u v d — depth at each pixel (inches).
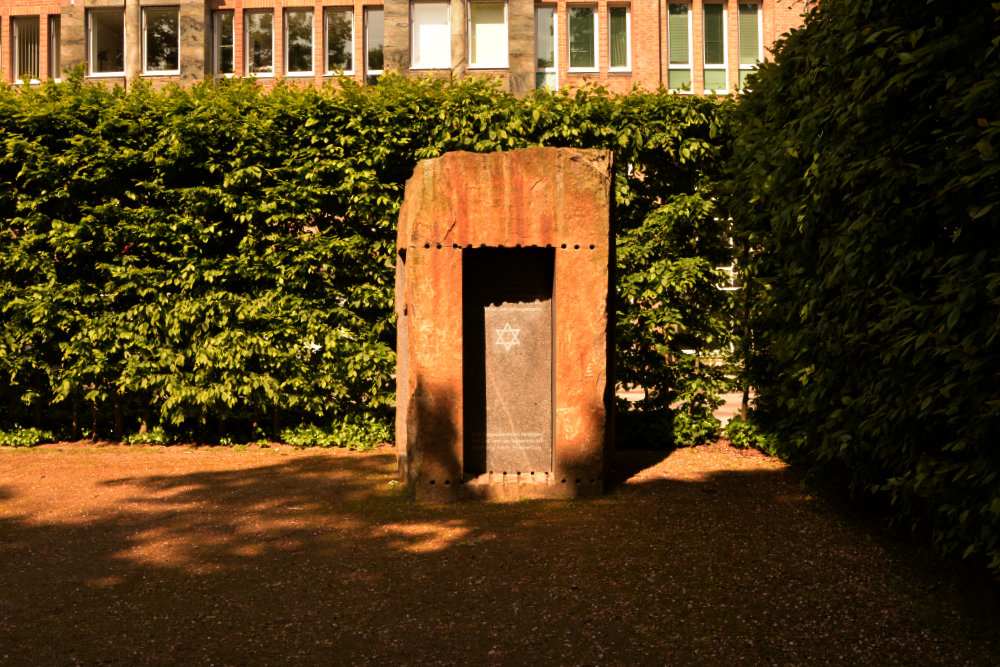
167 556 218.1
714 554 215.3
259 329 388.8
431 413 280.2
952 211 168.9
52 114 383.2
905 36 183.0
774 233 283.0
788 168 256.1
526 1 873.5
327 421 410.9
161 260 394.6
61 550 223.6
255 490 300.7
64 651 156.7
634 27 876.6
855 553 215.3
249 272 384.2
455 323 281.0
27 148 377.1
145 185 378.6
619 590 188.5
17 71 932.6
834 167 213.3
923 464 167.9
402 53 883.4
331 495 292.7
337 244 382.9
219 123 382.9
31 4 926.4
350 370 386.6
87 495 291.7
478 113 387.2
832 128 225.3
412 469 282.0
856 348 209.6
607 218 283.6
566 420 285.9
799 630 164.2
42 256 385.1
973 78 161.5
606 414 298.8
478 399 295.6
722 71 887.7
